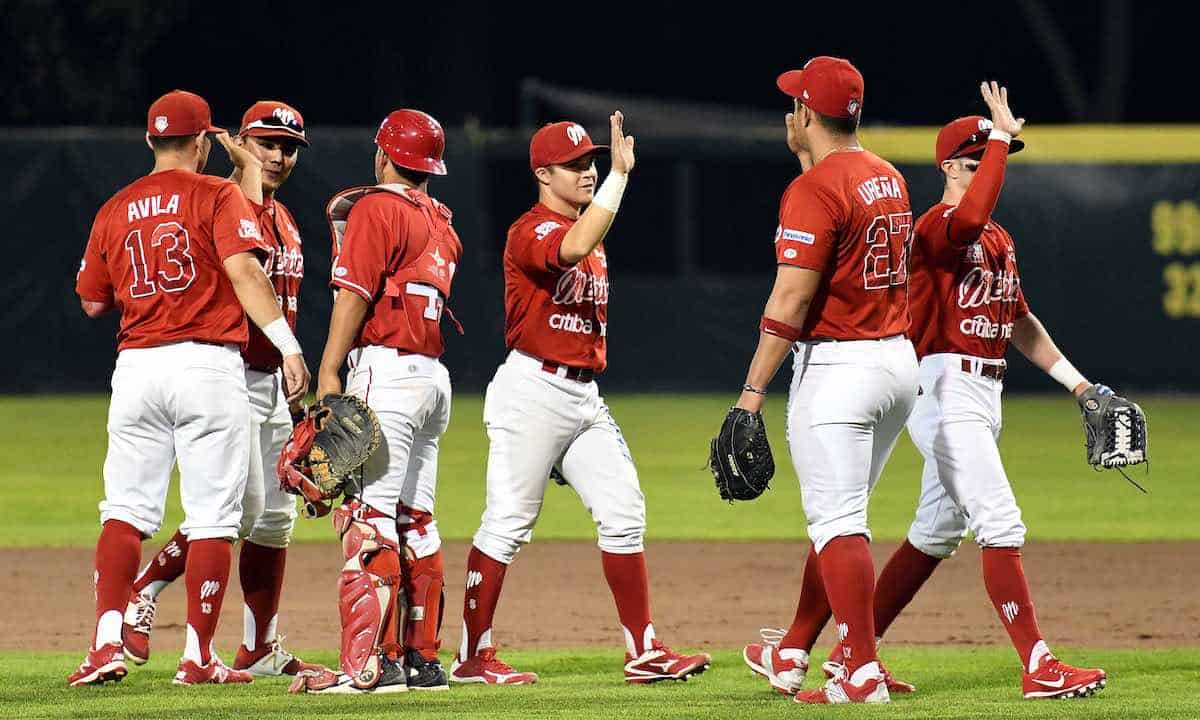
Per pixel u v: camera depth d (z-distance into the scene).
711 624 29.42
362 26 120.69
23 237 73.06
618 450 23.89
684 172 80.81
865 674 21.41
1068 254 77.25
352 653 22.42
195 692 22.33
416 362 23.12
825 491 21.58
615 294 78.19
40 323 73.44
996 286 22.67
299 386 22.56
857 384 21.39
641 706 21.25
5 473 51.31
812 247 21.06
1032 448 59.53
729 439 21.61
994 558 22.25
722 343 78.44
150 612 24.12
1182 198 76.75
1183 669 24.53
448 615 30.23
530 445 23.59
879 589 24.17
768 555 37.34
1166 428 65.56
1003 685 23.20
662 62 131.75
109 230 22.67
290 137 24.94
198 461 22.67
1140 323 77.19
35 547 37.81
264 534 24.23
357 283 22.64
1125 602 31.50
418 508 23.64
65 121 95.00
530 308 23.44
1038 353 24.36
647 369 78.31
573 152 23.38
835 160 21.56
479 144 75.69
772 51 131.88
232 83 119.88
